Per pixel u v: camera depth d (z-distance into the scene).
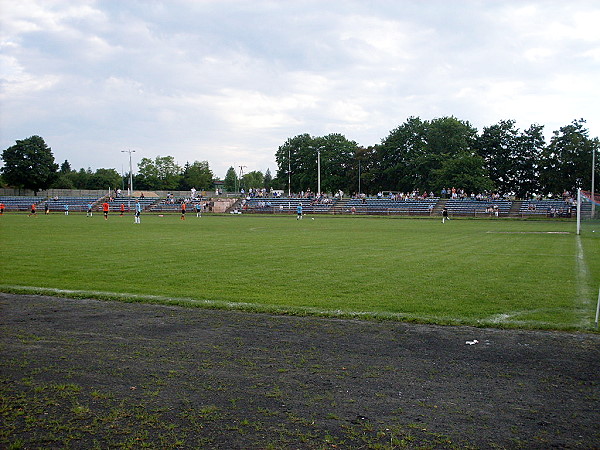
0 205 69.06
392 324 8.31
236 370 6.01
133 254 18.59
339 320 8.58
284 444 4.21
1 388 5.41
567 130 79.06
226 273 13.93
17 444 4.18
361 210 74.06
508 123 92.69
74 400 5.10
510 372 6.00
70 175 150.88
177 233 30.33
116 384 5.54
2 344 7.06
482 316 8.84
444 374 5.92
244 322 8.43
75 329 7.93
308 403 5.05
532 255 18.73
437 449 4.14
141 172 152.00
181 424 4.57
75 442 4.24
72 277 13.16
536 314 8.99
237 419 4.68
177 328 8.02
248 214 74.12
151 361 6.33
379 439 4.31
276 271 14.34
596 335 7.68
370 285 12.02
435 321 8.42
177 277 13.21
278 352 6.74
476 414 4.82
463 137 92.00
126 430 4.45
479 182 80.31
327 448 4.15
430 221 52.91
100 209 82.25
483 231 34.38
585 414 4.84
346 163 113.81
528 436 4.38
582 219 54.16
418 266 15.45
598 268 15.13
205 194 112.38
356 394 5.29
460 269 14.81
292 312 9.08
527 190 93.25
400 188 100.00
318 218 60.25
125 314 9.00
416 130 98.12
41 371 5.94
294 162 117.25
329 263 16.12
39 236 27.16
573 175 78.19
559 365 6.27
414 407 4.98
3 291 11.14
